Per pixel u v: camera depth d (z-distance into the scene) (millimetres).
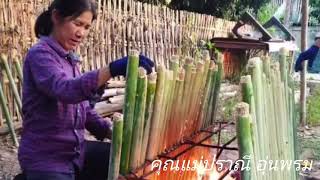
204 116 2502
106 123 2309
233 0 13312
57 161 1924
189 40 9703
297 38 17125
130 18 7504
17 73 5172
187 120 2277
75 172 2039
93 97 1846
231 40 9719
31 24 5332
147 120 1853
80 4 1832
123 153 1765
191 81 2184
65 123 1915
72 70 1931
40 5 5434
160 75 1841
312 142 5438
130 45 7551
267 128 2002
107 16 6902
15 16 5098
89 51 6543
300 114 6453
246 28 10336
